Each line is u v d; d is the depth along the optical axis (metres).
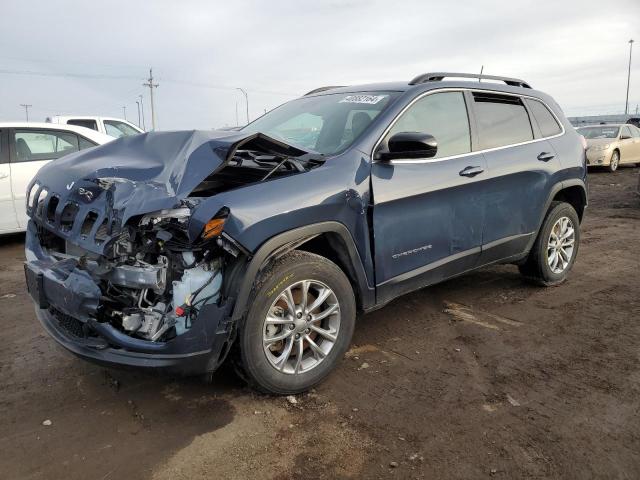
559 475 2.43
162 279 2.62
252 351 2.84
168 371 2.65
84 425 2.83
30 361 3.58
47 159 7.25
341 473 2.45
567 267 5.18
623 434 2.73
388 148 3.34
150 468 2.48
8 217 6.92
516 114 4.60
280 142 3.06
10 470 2.47
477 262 4.18
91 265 2.74
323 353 3.15
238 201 2.69
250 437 2.71
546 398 3.08
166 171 2.87
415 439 2.69
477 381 3.29
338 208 3.06
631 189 12.76
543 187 4.63
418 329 4.11
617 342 3.85
